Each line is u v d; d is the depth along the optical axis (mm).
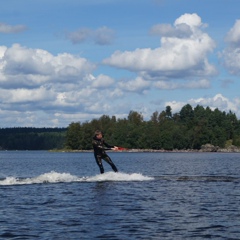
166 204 31969
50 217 27016
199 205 31547
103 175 49438
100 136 50906
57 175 49000
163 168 86688
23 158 190250
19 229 23797
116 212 28625
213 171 74875
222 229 23812
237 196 36250
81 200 33781
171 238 21922
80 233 22891
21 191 39062
